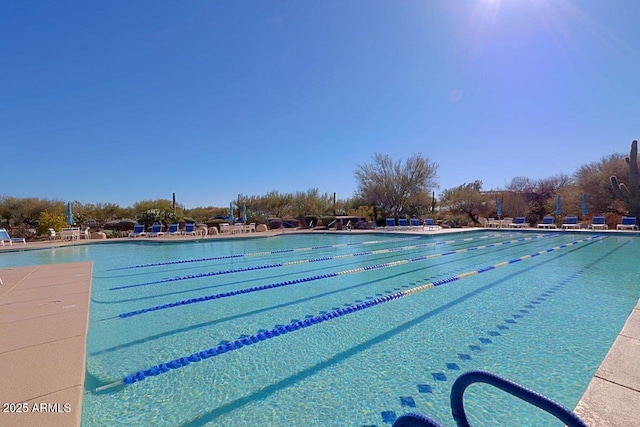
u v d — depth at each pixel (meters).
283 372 2.89
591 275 6.78
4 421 1.79
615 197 19.44
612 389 2.02
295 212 27.98
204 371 2.91
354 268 8.23
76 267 7.24
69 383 2.24
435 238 16.03
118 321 4.29
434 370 2.88
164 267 8.68
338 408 2.34
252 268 8.41
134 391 2.58
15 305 4.21
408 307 4.79
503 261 8.98
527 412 2.20
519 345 3.34
